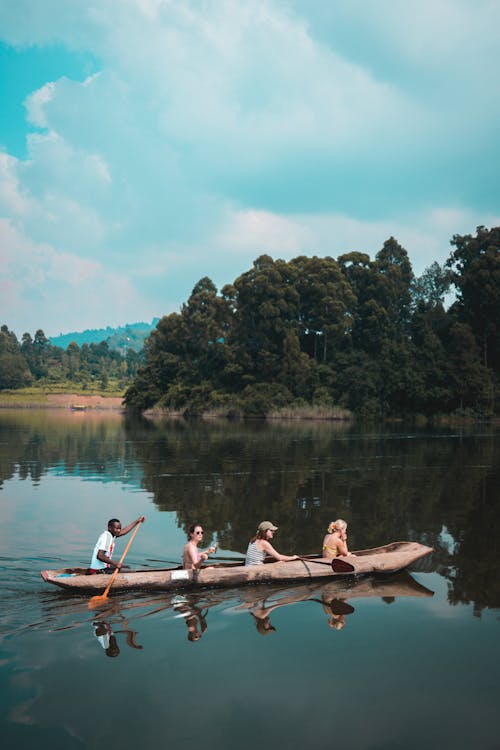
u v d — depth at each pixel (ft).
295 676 17.87
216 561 31.45
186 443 104.12
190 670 18.28
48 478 61.26
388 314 256.93
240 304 243.19
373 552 31.65
